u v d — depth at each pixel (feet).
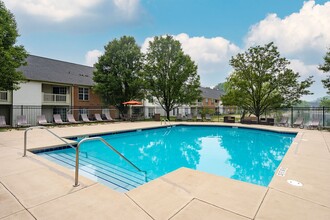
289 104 64.95
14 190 11.66
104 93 70.64
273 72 65.16
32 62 71.67
